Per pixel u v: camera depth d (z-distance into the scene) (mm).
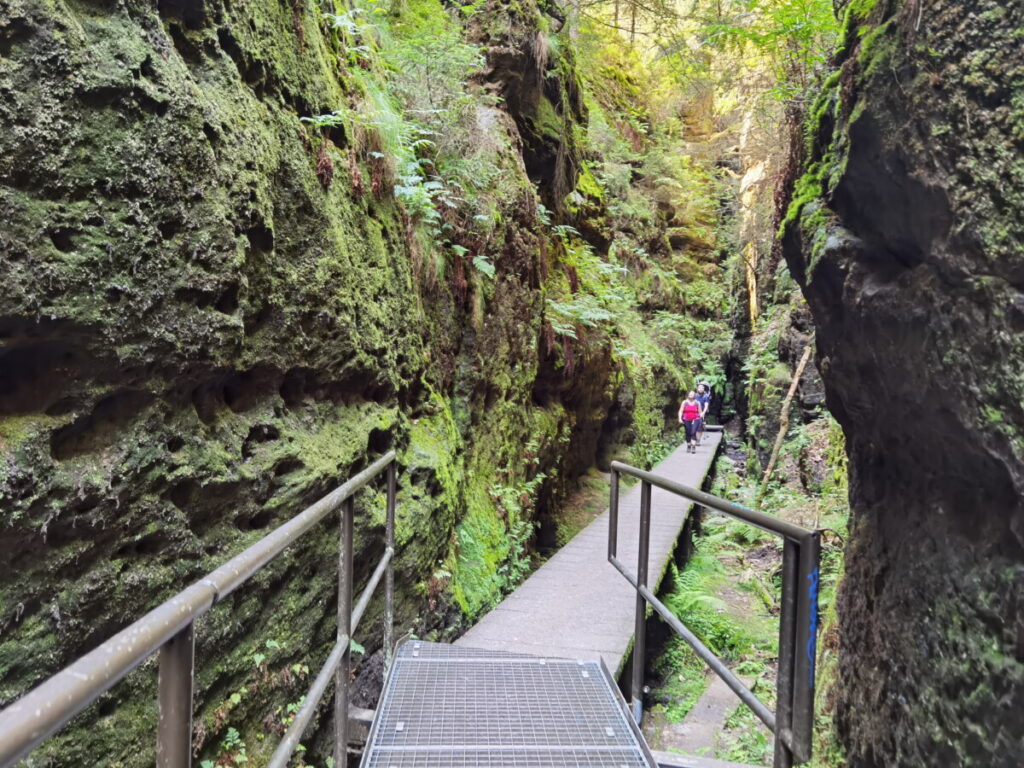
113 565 2209
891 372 2291
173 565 2445
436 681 3346
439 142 6387
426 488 4812
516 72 8344
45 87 1996
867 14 2650
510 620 5043
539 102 9320
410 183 4961
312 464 3309
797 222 3004
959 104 1841
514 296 7688
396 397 4555
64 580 2049
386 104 5059
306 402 3514
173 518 2447
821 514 7668
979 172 1762
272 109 3305
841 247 2549
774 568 8625
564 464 10102
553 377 9430
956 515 2020
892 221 2240
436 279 5723
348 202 4109
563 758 2654
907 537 2326
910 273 2178
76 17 2150
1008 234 1658
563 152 9953
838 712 2986
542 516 8953
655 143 19734
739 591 8055
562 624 4973
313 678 3303
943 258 1933
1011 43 1711
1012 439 1636
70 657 2051
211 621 2578
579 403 11008
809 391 11992
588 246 12398
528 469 7992
